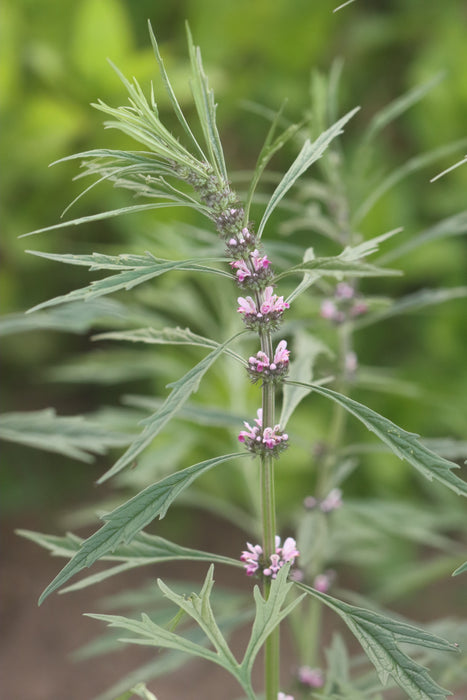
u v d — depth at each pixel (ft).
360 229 6.38
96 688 6.14
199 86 3.50
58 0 6.72
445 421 6.32
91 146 6.74
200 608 3.53
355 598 4.31
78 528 7.11
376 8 7.66
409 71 7.34
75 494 7.34
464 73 6.49
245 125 7.39
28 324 4.21
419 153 7.02
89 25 6.34
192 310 4.82
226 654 3.48
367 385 4.74
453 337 6.57
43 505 7.27
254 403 5.51
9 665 6.28
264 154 3.53
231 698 6.04
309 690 4.34
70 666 6.30
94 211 6.99
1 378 7.80
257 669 6.22
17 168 6.70
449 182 6.73
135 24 7.31
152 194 3.54
